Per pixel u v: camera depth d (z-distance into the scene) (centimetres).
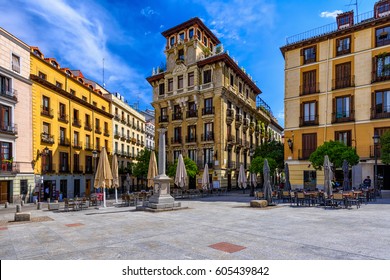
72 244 737
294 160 2758
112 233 865
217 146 3481
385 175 2328
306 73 2784
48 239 809
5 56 2603
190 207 1552
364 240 710
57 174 3209
